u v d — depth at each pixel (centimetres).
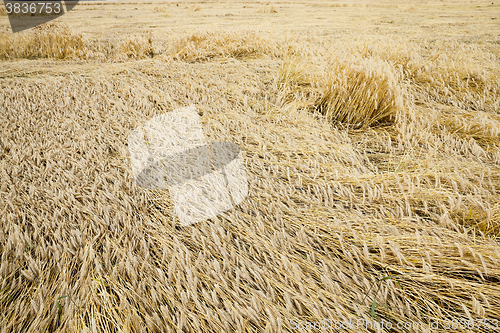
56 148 273
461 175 211
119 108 353
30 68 569
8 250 160
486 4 1591
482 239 161
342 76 330
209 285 141
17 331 125
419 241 146
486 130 268
